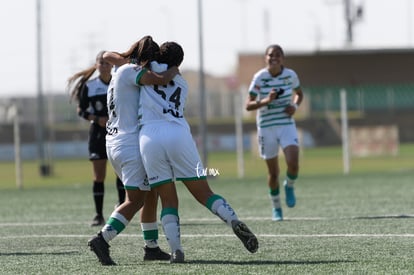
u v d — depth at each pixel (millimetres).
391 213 33719
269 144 32781
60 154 138500
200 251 23609
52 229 31594
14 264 22000
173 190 21266
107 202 45688
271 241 25547
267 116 32750
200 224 31578
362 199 41594
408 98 159000
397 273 18859
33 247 25750
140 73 21109
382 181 54594
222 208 20672
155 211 22406
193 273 19375
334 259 21250
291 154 32531
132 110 21438
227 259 21781
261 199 44281
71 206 43344
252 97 33094
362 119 143000
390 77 163625
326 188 50219
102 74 33656
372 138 94188
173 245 21234
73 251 24484
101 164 33094
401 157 92938
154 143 20797
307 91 164250
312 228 29000
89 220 35500
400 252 22203
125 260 22438
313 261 20984
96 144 32938
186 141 20953
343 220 31500
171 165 21000
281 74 32938
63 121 145875
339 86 164000
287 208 38031
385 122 145500
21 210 41406
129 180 21422
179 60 21547
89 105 33625
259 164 91000
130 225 31859
